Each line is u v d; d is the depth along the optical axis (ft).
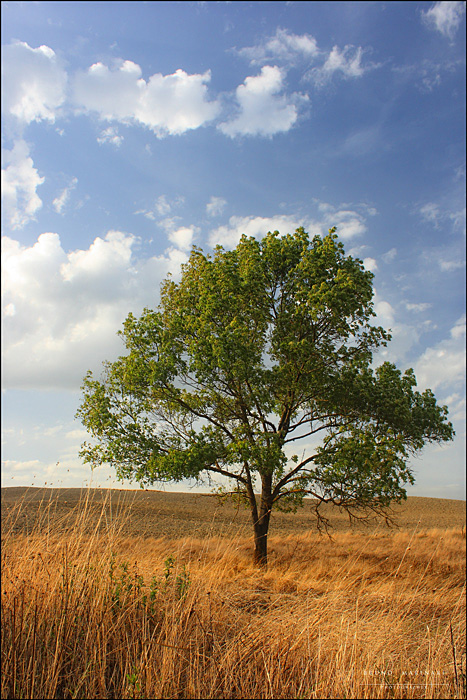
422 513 150.82
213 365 44.45
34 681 12.09
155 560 22.66
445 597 27.68
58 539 17.84
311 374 48.37
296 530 92.99
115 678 13.50
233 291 48.98
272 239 52.49
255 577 30.40
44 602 14.87
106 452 45.32
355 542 69.87
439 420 49.57
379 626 19.12
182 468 42.16
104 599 15.92
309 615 19.03
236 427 47.55
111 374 49.42
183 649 14.26
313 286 46.75
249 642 15.65
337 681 13.69
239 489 51.65
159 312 51.21
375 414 48.42
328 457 45.16
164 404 49.90
